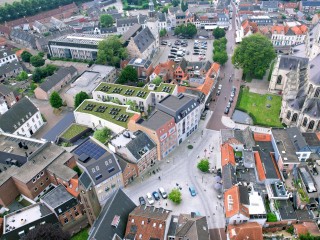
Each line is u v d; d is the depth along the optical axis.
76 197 97.44
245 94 162.62
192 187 110.81
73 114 150.62
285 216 94.44
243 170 110.44
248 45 169.00
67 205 95.50
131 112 135.00
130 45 194.88
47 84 169.50
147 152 115.75
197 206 104.25
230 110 150.75
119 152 116.50
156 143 118.81
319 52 155.25
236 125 140.88
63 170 105.44
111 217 87.62
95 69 181.50
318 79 129.00
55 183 109.69
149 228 87.12
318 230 90.56
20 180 101.94
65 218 96.12
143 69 180.50
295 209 98.44
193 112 131.50
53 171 105.50
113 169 105.31
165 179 115.19
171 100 130.88
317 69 133.38
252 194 99.94
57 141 132.50
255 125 140.75
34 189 105.00
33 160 110.38
